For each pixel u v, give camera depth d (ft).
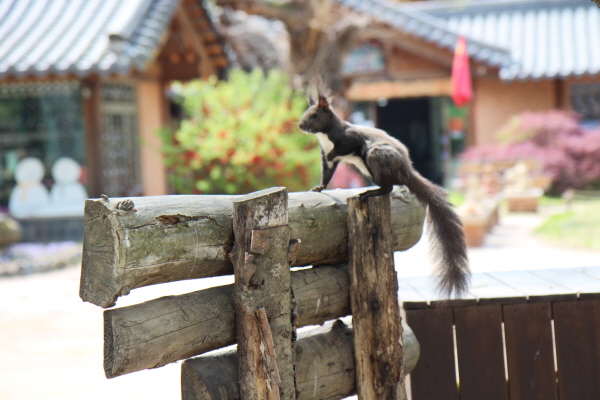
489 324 12.55
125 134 43.55
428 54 59.57
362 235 11.19
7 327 21.44
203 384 9.73
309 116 12.64
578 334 12.50
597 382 12.49
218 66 54.54
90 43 38.04
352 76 60.59
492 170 50.78
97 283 8.81
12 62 36.35
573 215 38.88
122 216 8.62
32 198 40.27
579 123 59.77
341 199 11.64
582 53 58.65
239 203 9.50
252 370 9.55
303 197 11.20
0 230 33.78
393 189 12.90
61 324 21.65
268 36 58.90
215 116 36.01
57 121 39.96
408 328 12.44
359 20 49.62
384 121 75.82
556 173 52.21
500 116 60.29
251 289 9.59
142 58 37.37
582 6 66.13
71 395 15.80
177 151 36.04
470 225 32.45
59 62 36.22
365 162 12.30
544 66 57.52
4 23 41.88
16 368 17.69
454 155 62.95
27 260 31.12
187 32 47.42
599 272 14.62
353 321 11.28
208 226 9.50
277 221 9.81
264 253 9.64
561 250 29.96
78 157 40.01
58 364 17.93
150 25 39.81
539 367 12.51
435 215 12.10
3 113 40.27
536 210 45.01
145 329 8.91
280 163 34.17
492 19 67.26
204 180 35.22
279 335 9.96
